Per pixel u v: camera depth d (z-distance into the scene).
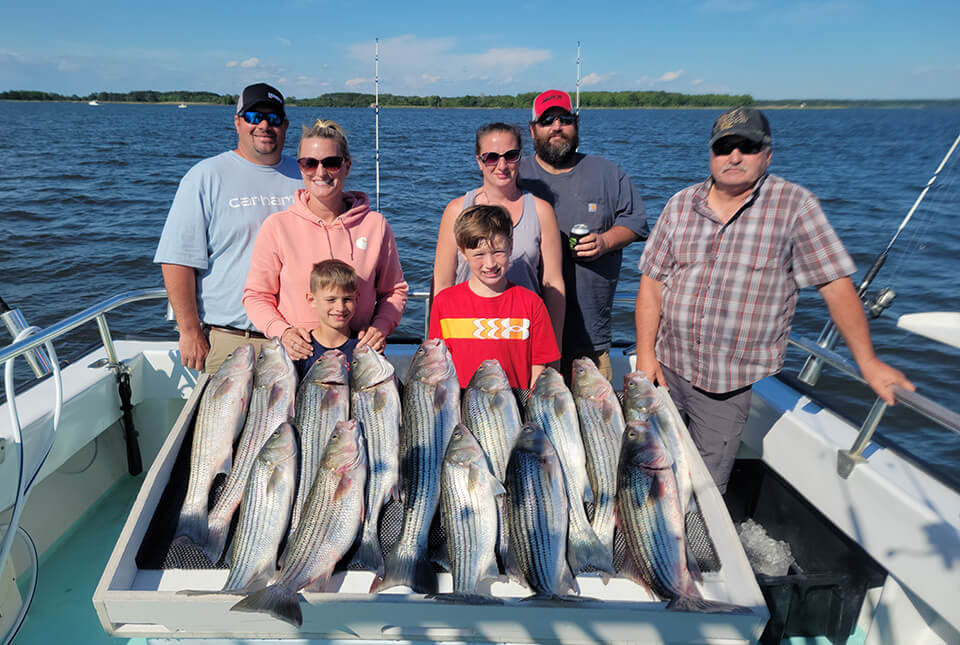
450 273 3.52
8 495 2.75
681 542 2.27
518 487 2.38
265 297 3.19
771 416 3.18
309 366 3.09
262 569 2.25
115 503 3.54
